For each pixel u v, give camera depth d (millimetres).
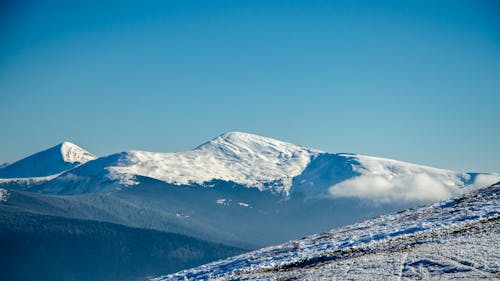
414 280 39094
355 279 42312
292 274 53531
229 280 60062
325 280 44375
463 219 64500
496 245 45438
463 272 38844
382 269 44156
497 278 36188
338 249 65312
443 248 47844
